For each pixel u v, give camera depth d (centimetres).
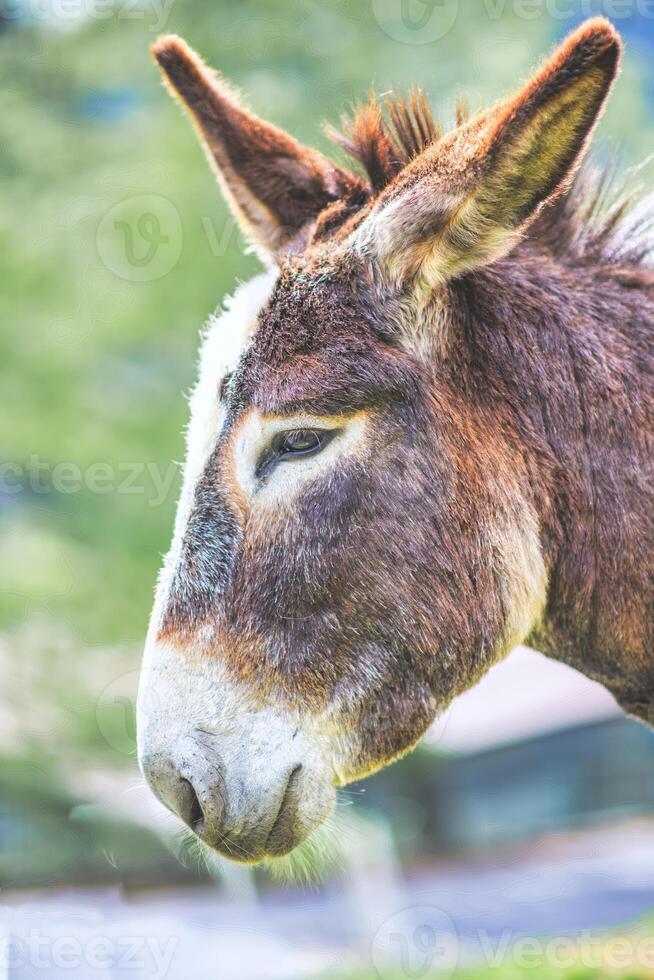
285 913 2216
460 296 654
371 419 617
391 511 616
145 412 2077
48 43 2216
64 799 2142
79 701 2145
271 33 2122
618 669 677
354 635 615
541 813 3462
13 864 2123
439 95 2038
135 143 2105
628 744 3503
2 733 2116
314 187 751
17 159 2084
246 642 607
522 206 607
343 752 619
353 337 620
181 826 720
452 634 625
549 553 657
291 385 611
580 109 577
